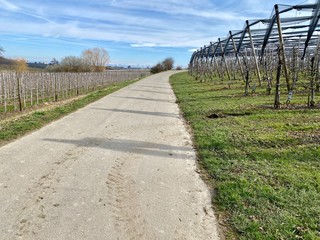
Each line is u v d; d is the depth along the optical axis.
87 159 4.70
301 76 18.47
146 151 5.22
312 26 12.41
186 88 20.78
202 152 5.06
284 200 3.18
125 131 6.80
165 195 3.44
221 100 12.16
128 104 11.82
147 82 31.39
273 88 15.80
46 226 2.71
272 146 5.24
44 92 15.83
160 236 2.60
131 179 3.92
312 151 4.82
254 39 21.22
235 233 2.64
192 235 2.63
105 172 4.15
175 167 4.41
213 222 2.85
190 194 3.48
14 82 12.73
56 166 4.34
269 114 8.30
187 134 6.58
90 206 3.12
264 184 3.62
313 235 2.52
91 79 23.50
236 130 6.52
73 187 3.61
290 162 4.38
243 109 9.45
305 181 3.65
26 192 3.42
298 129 6.39
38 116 8.37
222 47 28.11
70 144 5.56
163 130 7.00
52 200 3.24
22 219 2.82
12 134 6.16
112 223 2.79
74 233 2.61
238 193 3.39
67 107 10.36
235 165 4.34
